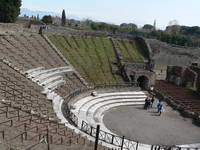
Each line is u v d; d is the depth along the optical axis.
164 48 84.44
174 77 77.38
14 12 64.38
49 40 62.38
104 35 78.69
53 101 42.44
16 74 40.28
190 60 88.31
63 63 58.66
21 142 21.08
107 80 63.81
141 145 38.53
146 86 70.19
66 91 50.56
